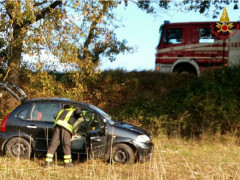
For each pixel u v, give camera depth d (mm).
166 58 14773
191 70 14508
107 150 6930
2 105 11625
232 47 13492
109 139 6941
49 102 7195
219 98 11445
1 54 11031
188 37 14328
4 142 6965
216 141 10383
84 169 6414
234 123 10930
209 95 11516
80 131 7035
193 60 14180
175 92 13523
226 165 7355
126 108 12945
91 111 7117
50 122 6977
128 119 12430
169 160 7645
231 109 10969
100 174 6062
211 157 8195
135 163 7078
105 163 6953
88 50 10484
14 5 8789
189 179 6027
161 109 12211
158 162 7324
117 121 7598
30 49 8977
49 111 7117
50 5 10383
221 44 13711
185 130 11477
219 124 10961
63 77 11570
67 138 6488
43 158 7219
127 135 6969
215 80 12461
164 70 14781
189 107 12039
